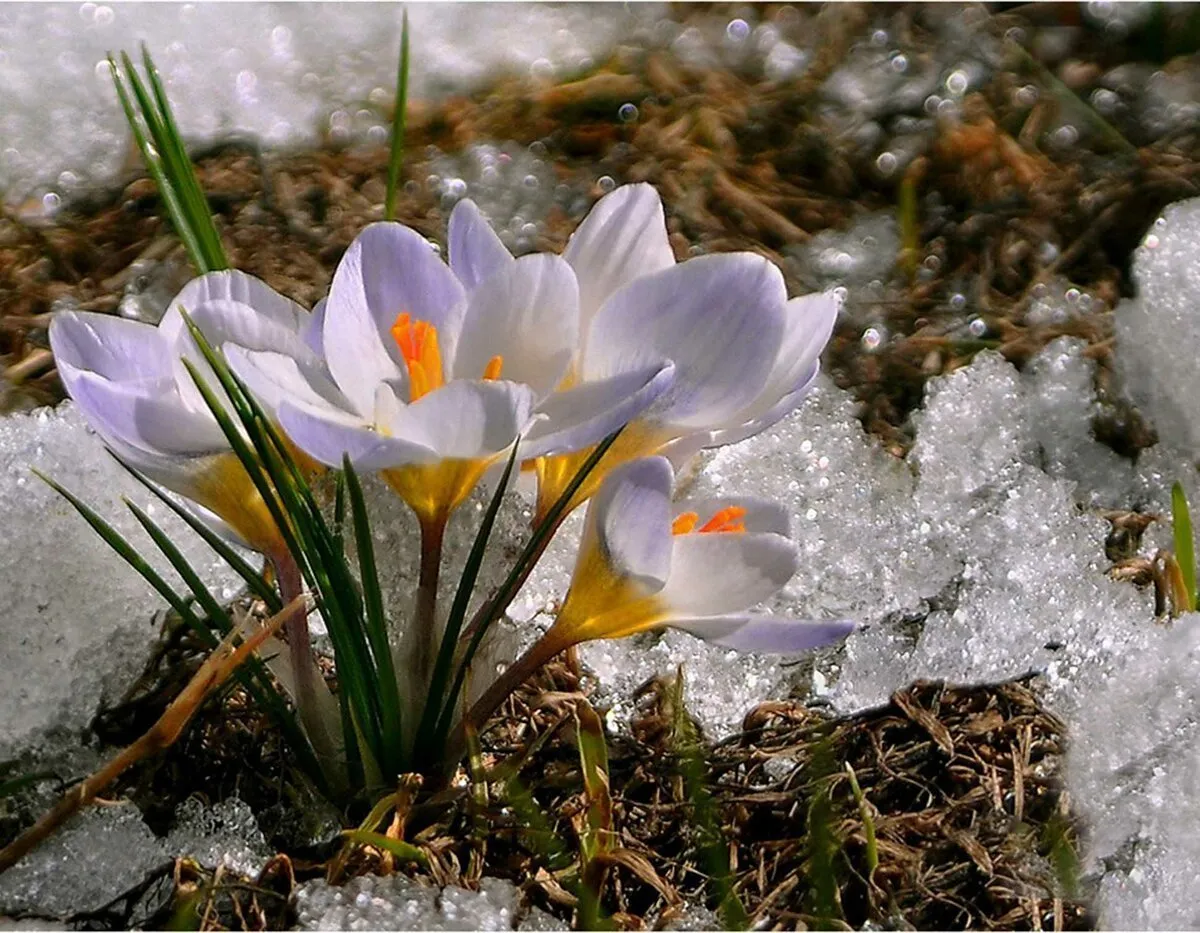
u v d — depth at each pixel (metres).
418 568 0.60
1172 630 0.63
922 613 0.63
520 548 0.61
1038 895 0.59
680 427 0.57
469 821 0.59
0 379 0.69
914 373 0.70
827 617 0.63
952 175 0.79
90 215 0.75
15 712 0.60
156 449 0.56
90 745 0.60
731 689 0.62
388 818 0.58
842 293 0.73
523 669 0.58
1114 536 0.66
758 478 0.65
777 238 0.75
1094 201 0.76
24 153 0.79
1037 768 0.61
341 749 0.59
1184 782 0.61
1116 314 0.70
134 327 0.57
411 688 0.58
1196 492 0.67
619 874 0.59
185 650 0.61
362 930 0.57
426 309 0.56
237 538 0.58
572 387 0.56
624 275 0.57
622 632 0.57
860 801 0.59
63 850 0.58
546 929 0.58
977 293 0.73
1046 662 0.62
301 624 0.58
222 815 0.59
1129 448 0.68
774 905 0.58
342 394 0.56
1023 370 0.70
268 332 0.57
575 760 0.60
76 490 0.62
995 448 0.67
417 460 0.55
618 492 0.56
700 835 0.59
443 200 0.77
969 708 0.62
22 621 0.60
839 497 0.65
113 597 0.61
